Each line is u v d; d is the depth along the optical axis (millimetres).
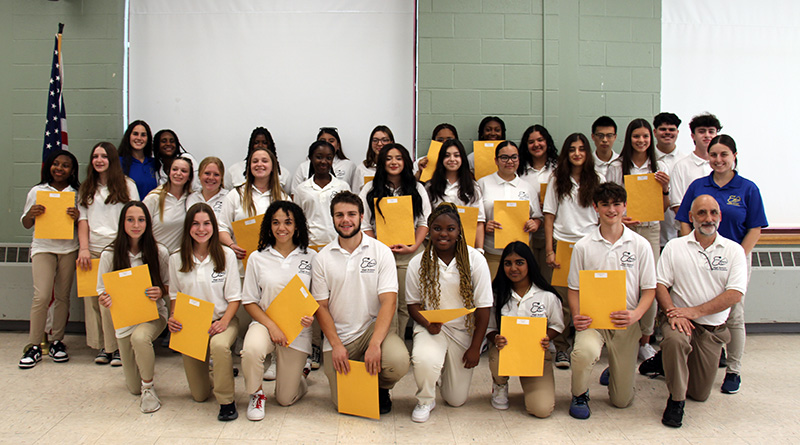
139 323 2680
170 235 3361
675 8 4277
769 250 4098
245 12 4137
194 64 4137
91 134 4086
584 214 3289
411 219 3064
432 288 2629
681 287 2680
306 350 2650
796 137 4344
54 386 2916
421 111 4082
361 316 2623
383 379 2537
